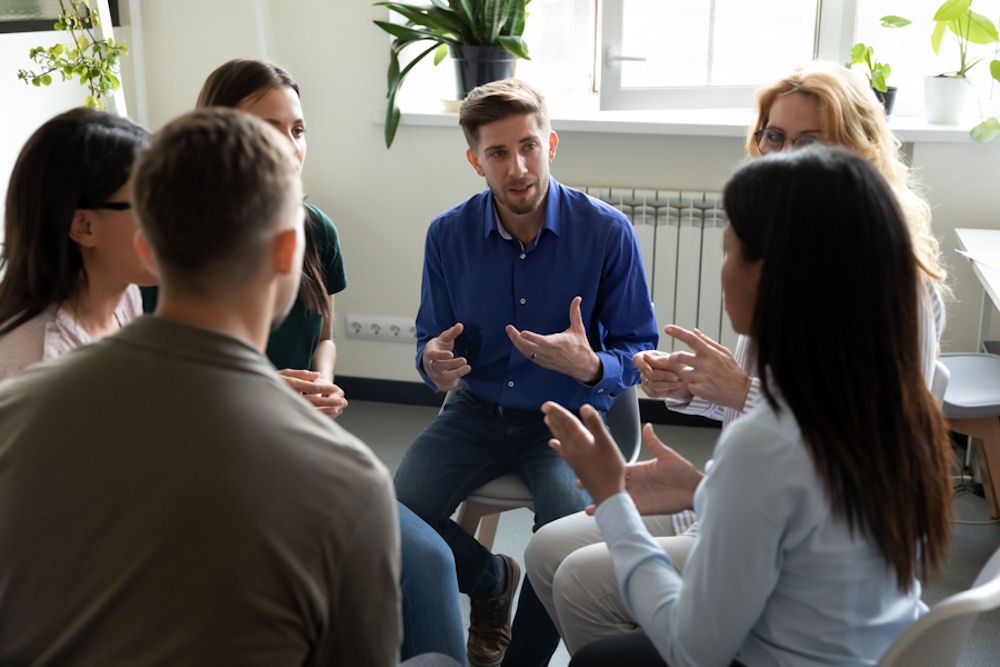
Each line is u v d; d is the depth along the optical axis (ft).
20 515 3.08
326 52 11.62
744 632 3.90
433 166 11.69
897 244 3.71
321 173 12.02
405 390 12.69
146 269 4.72
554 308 7.34
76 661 3.07
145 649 2.99
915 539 3.92
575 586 5.70
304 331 6.97
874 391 3.72
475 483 7.21
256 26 11.48
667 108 11.74
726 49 11.55
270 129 3.35
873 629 4.03
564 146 11.91
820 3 11.32
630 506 4.52
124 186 4.54
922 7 11.30
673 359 5.82
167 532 2.97
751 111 11.75
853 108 5.96
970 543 9.26
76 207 4.51
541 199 7.02
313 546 3.07
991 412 9.00
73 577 3.04
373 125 11.71
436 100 12.46
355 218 12.09
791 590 3.95
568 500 6.72
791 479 3.72
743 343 6.31
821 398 3.71
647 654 4.77
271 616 3.01
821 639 3.96
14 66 9.82
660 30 11.55
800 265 3.70
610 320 7.41
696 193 11.34
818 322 3.71
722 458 3.85
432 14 10.91
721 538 3.81
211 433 3.04
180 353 3.13
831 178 3.69
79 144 4.49
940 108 10.99
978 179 10.79
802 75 6.13
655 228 11.53
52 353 4.57
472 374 7.57
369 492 3.21
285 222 3.30
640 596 4.29
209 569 2.97
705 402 6.43
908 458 3.83
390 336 12.43
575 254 7.29
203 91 6.75
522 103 6.77
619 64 11.69
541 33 12.48
